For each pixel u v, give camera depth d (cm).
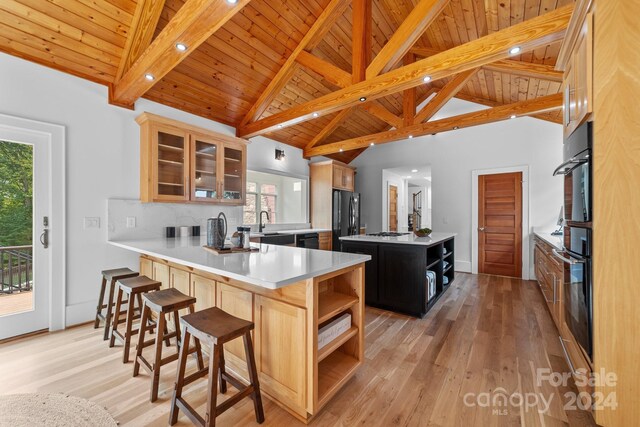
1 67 236
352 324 192
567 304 184
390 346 232
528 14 281
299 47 359
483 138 511
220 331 135
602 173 131
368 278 331
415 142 598
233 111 409
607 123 130
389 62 271
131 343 238
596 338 133
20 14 225
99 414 151
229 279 192
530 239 467
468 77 368
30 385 177
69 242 273
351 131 619
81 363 203
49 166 262
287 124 372
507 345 233
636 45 123
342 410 157
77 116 278
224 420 149
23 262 250
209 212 393
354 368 181
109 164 300
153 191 314
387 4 358
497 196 496
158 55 228
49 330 260
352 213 626
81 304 279
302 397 147
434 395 170
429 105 410
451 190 543
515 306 330
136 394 169
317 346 148
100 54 273
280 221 658
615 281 128
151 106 337
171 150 341
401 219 795
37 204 256
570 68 174
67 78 272
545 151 457
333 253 213
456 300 355
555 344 234
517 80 392
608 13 128
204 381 184
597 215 132
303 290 150
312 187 604
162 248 236
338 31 382
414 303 299
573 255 167
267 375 165
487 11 292
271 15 316
